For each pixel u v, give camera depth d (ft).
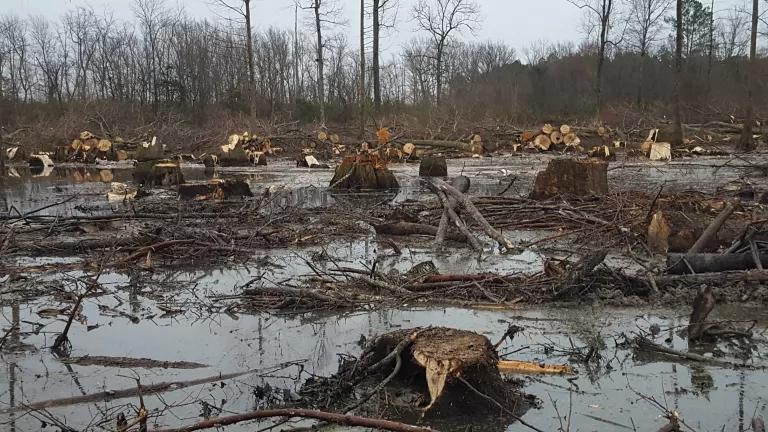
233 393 13.62
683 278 21.06
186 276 24.89
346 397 13.37
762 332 16.85
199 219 38.22
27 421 12.48
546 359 15.16
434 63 183.11
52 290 22.65
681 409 12.30
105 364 15.47
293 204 46.68
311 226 35.63
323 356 15.74
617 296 20.24
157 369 15.10
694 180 56.59
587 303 19.95
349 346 16.40
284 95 178.50
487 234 30.42
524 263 26.32
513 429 11.78
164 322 18.88
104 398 13.52
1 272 25.08
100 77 186.60
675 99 94.07
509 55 215.31
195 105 162.09
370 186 57.31
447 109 125.39
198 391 13.78
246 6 105.81
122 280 24.22
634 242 29.35
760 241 22.26
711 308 16.43
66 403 13.28
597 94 121.19
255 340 17.08
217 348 16.51
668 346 15.96
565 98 150.20
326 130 110.63
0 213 41.45
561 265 22.22
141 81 179.32
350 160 57.82
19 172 81.00
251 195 49.75
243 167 88.63
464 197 31.86
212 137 111.45
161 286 23.16
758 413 12.07
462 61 213.87
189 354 16.10
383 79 206.49
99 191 56.49
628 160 84.23
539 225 34.68
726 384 13.51
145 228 33.19
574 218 33.45
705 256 21.95
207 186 48.19
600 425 11.75
